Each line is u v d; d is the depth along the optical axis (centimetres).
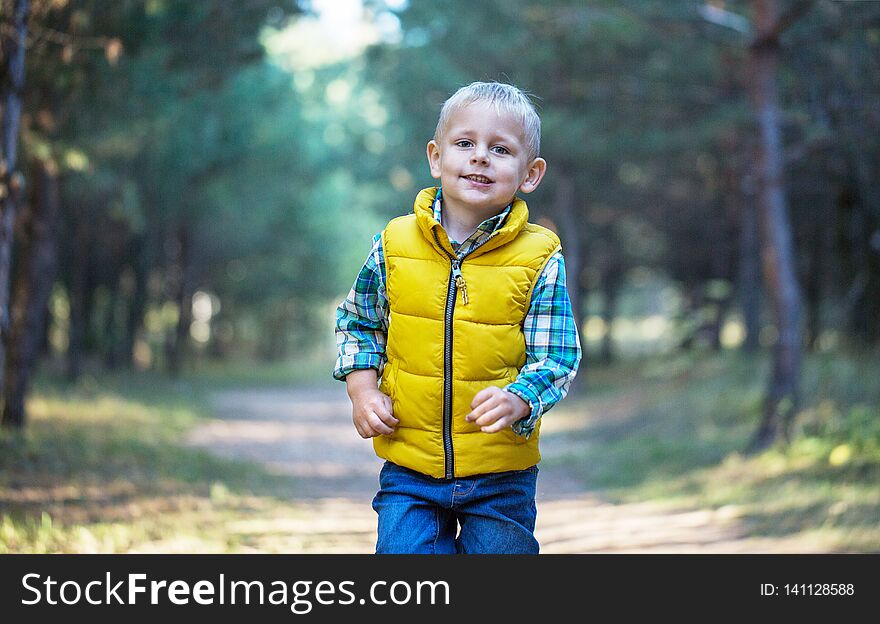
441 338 313
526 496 326
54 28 865
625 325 7094
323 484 1270
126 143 1389
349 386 329
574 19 1467
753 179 1319
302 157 3284
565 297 319
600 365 3888
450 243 312
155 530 741
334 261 5069
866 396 1334
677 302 3966
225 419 2177
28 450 1093
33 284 1295
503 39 2025
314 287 4900
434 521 321
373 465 1528
